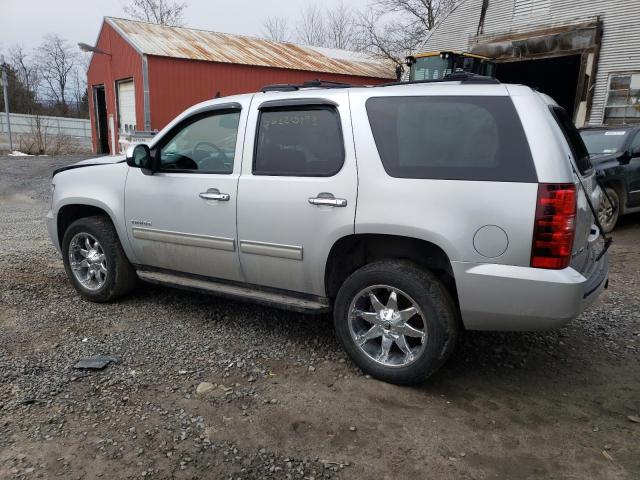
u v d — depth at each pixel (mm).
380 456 2715
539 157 2945
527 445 2826
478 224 3018
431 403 3229
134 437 2812
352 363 3721
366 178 3344
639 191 8094
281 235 3686
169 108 18828
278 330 4273
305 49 25547
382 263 3408
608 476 2588
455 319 3256
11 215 9883
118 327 4266
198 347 3920
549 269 2918
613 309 4824
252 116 3881
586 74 13539
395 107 3367
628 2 12570
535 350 3986
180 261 4309
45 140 26703
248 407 3131
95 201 4637
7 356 3684
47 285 5273
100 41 22438
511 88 3145
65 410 3045
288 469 2600
